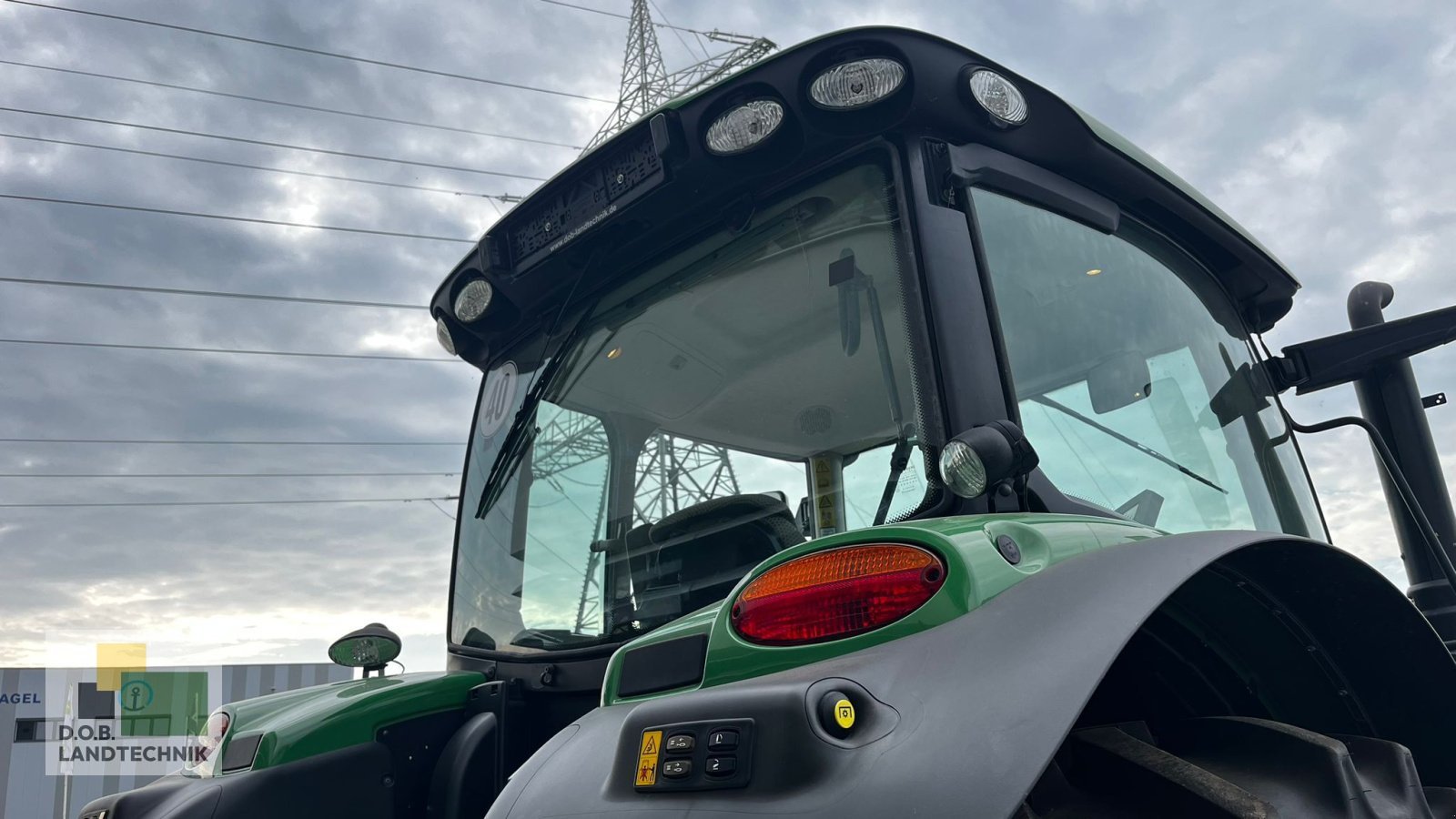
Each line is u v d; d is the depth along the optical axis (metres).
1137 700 1.46
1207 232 2.29
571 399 2.29
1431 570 2.45
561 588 2.15
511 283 2.39
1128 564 1.10
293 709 2.01
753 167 1.91
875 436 1.61
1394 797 1.27
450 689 2.12
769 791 0.88
